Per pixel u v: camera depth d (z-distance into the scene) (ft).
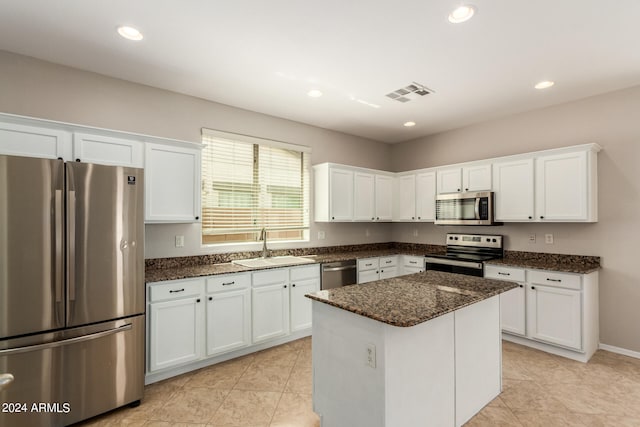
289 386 8.41
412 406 5.63
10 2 6.17
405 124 14.29
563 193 10.56
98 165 7.13
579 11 6.44
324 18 6.72
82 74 9.08
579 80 9.69
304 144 14.15
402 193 16.17
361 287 7.25
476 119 13.55
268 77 9.57
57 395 6.61
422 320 5.00
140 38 7.48
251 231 12.49
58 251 6.59
